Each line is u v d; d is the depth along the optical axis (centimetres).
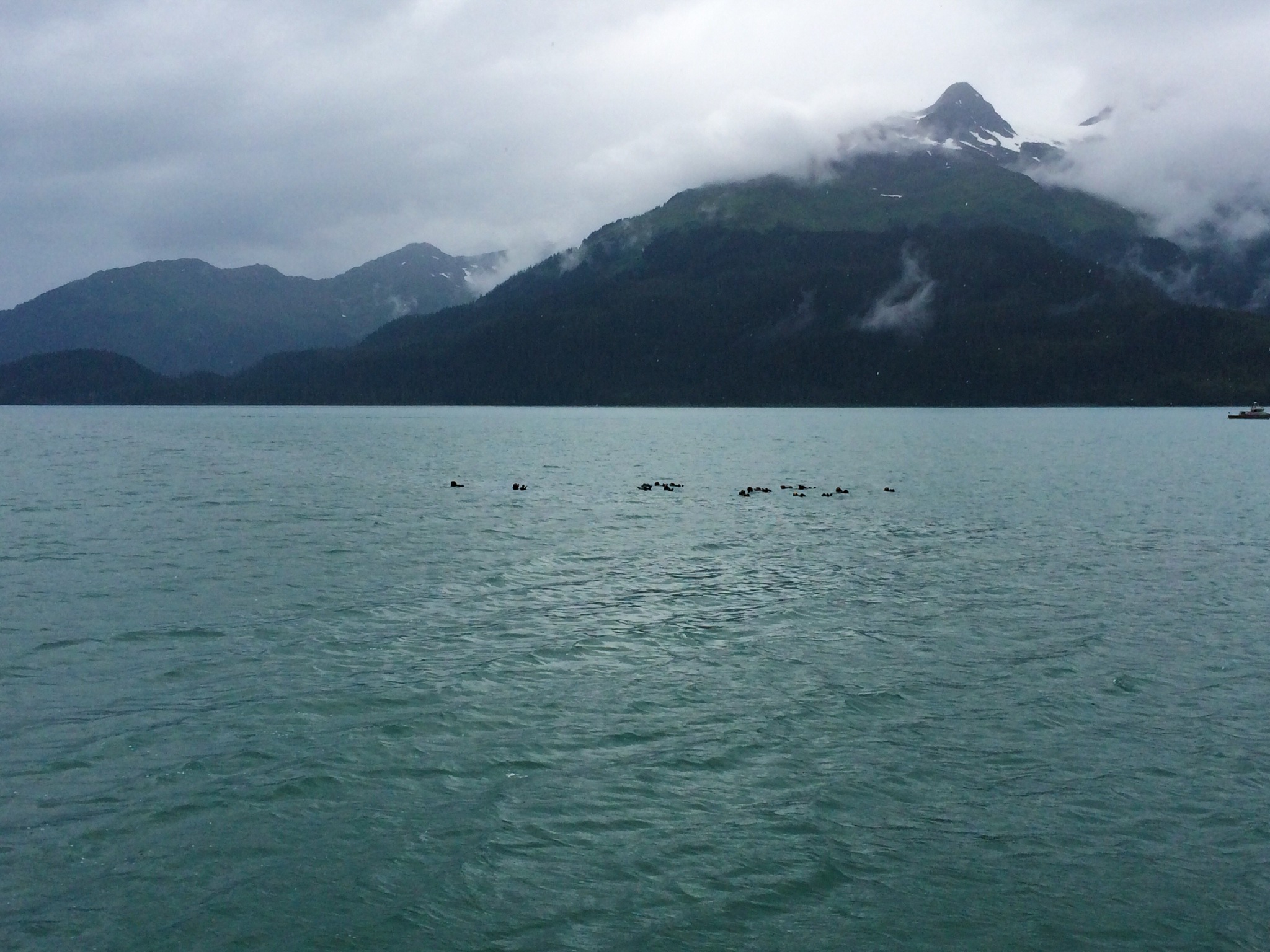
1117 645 2655
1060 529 4684
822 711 2144
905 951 1322
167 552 3984
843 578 3528
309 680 2317
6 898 1407
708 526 4812
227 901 1412
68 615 2908
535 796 1731
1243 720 2098
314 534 4481
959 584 3412
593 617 2944
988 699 2230
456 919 1380
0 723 2031
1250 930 1366
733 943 1334
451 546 4178
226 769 1820
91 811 1656
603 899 1430
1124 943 1339
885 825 1642
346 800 1709
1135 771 1844
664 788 1767
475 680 2328
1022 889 1460
